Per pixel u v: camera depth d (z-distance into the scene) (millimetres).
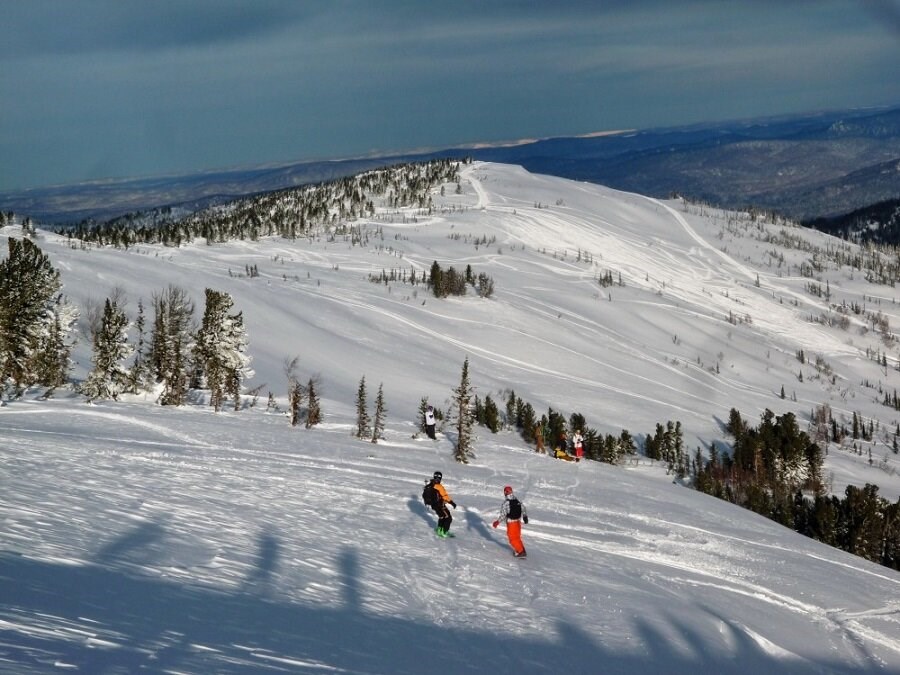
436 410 46656
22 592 8828
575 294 174625
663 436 65750
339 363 74812
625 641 12844
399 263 191500
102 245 161250
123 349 39125
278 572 12719
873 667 14734
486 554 17109
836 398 140750
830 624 16797
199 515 15758
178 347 41031
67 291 77938
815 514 48938
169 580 10898
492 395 76500
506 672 10391
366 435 34750
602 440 58500
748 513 28250
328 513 18484
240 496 18719
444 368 86625
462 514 21281
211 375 40469
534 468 31203
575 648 12070
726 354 154000
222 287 97750
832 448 97938
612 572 17359
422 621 11883
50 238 149125
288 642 9359
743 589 18047
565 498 25547
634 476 32656
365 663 9305
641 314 167375
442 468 28422
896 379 173625
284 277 143375
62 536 12047
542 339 119875
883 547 46250
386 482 23703
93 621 8375
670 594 16406
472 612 12891
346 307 111438
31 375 39219
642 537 21312
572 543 19766
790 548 22922
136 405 38031
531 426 56469
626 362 119375
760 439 72875
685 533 22500
